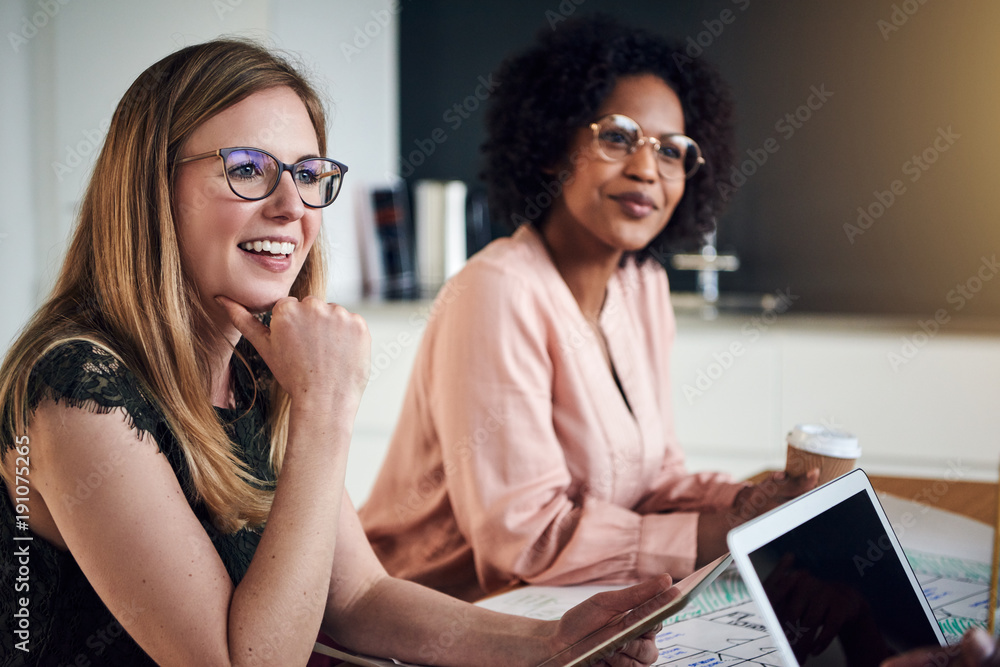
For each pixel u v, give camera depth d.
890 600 0.74
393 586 0.99
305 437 0.82
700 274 3.16
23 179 2.62
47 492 0.76
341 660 0.91
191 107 0.83
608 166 1.45
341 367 0.84
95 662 0.82
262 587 0.77
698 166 1.57
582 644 0.81
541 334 1.34
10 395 0.78
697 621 0.95
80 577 0.82
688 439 2.59
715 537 1.11
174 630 0.74
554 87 1.48
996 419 2.39
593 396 1.39
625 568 1.12
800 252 3.06
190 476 0.84
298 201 0.87
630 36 1.50
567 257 1.49
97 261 0.84
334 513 0.82
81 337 0.80
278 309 0.84
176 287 0.84
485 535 1.24
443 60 3.34
